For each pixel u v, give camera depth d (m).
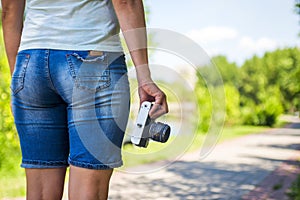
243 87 26.36
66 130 1.67
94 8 1.54
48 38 1.54
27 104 1.63
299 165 9.10
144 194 6.06
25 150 1.69
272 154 10.98
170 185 6.69
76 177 1.54
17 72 1.61
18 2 1.75
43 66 1.54
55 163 1.69
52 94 1.58
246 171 8.28
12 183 6.16
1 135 7.02
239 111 21.33
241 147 12.45
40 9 1.56
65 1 1.54
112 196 5.89
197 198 5.95
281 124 22.50
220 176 7.61
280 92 26.17
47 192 1.70
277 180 7.36
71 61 1.51
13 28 1.76
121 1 1.48
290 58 24.88
